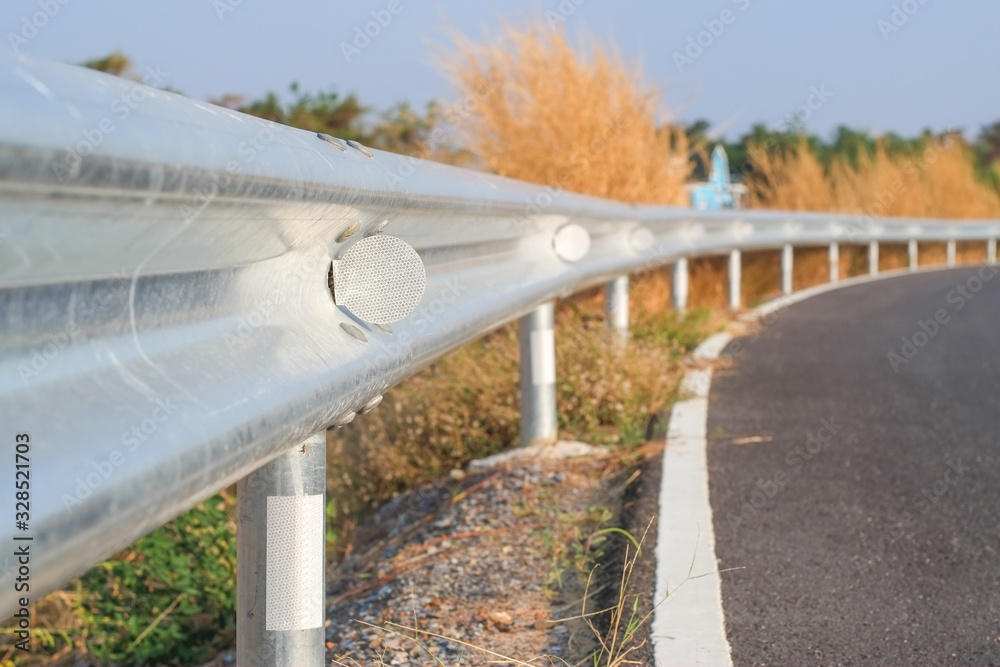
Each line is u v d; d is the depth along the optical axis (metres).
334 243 1.64
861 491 3.62
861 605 2.57
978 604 2.60
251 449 1.18
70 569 0.86
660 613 2.46
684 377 5.75
